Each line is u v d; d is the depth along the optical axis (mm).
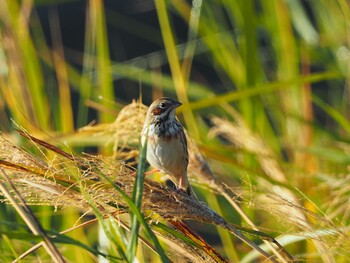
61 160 7191
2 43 12445
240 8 12133
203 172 9531
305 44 14359
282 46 13672
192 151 9727
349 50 14180
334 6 14695
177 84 12359
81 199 7062
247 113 12227
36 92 12383
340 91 15938
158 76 14242
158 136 9555
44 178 7039
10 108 12141
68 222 10680
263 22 13930
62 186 7043
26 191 7094
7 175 7102
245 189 9703
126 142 9594
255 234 7734
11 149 7141
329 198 10648
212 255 7598
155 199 7090
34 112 12281
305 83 13016
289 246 10625
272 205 8828
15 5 12844
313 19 16828
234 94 11719
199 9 13445
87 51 13219
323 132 12625
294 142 13328
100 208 7133
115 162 7129
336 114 12750
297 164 12680
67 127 12609
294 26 14594
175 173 9742
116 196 7051
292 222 7949
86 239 10641
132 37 21688
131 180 7090
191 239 7566
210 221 7309
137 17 21688
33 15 15164
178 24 22375
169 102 9625
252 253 9625
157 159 9664
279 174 11453
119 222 7250
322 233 8023
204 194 11305
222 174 12117
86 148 14477
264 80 13789
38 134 11133
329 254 8094
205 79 19938
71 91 18562
